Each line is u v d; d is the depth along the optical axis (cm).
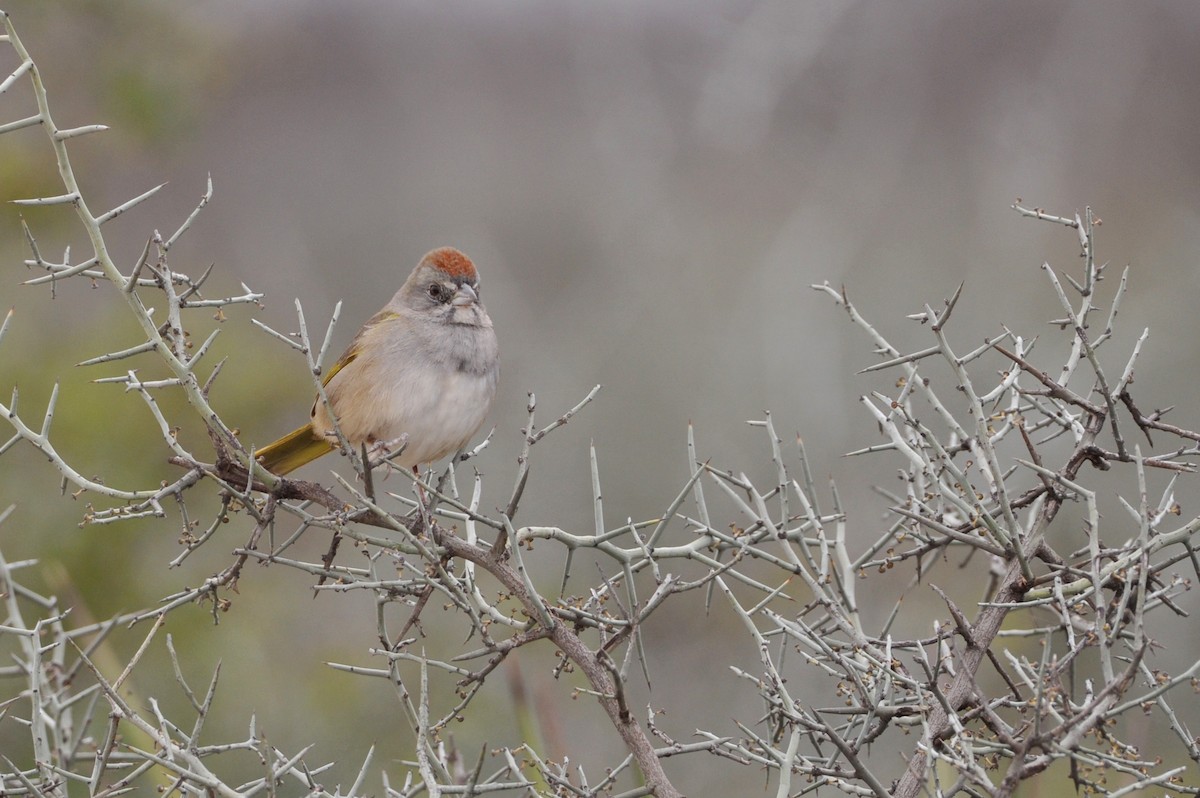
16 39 459
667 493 1594
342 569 485
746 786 1120
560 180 2197
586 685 1181
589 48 2334
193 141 1558
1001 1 2358
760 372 1739
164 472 1155
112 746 459
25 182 1301
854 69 2342
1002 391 489
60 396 1138
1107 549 465
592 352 1781
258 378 1227
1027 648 942
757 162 2197
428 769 438
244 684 1089
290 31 2280
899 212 2095
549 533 491
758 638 464
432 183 2206
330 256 2089
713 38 2331
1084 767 425
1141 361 1505
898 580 1267
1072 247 1958
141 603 1096
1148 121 2258
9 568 502
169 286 493
